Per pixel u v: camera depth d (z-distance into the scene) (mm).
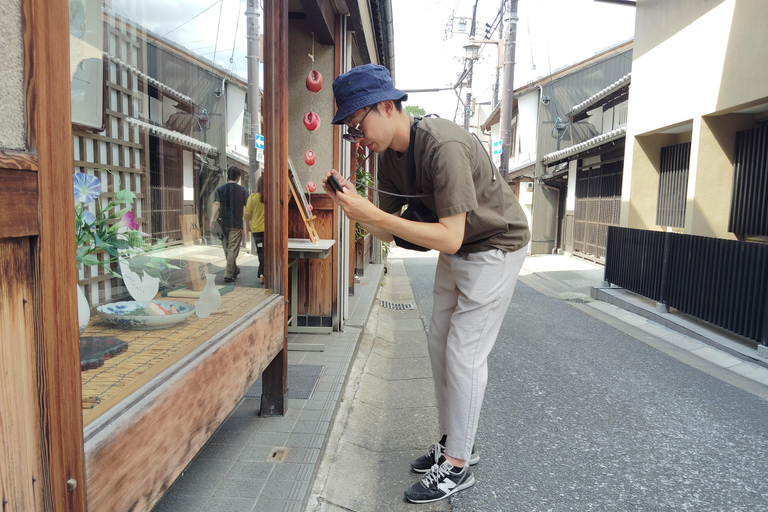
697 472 2576
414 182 2055
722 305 5059
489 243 2117
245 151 2535
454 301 2355
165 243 1908
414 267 12219
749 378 4145
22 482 795
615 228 7723
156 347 1574
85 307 1474
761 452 2809
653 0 7801
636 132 8258
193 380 1438
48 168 833
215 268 2203
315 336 4555
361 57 6320
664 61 7438
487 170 2055
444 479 2246
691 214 6621
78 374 926
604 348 4938
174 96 1975
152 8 1814
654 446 2855
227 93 2359
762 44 5348
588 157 12344
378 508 2227
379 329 5609
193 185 2080
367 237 9539
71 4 1410
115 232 1641
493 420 3176
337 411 3045
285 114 2590
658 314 6086
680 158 7754
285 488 2041
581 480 2479
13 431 776
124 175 1705
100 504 1001
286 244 2678
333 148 4590
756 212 6098
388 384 3934
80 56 1460
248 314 2139
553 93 14789
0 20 735
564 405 3441
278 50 2512
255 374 2092
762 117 6293
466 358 2180
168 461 1291
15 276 778
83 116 1499
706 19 6367
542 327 5812
